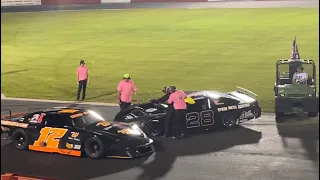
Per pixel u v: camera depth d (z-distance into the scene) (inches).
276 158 422.3
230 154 438.0
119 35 1256.8
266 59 961.5
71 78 920.3
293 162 409.4
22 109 687.7
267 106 659.4
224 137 499.8
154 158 430.0
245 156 430.9
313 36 1077.1
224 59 985.5
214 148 458.9
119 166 408.2
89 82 876.0
